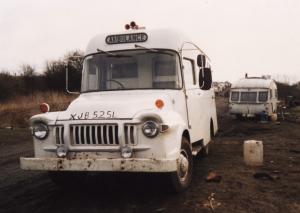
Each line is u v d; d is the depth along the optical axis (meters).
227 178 8.02
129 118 6.17
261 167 9.19
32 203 6.80
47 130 6.58
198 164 9.66
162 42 7.59
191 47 8.45
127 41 7.74
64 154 6.39
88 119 6.32
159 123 6.12
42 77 36.53
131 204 6.47
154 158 6.06
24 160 6.48
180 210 6.10
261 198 6.65
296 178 8.04
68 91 8.04
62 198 6.99
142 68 7.56
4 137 16.30
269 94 24.41
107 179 8.11
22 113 23.25
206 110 9.79
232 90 25.30
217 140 14.69
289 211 6.04
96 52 7.86
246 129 19.20
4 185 8.23
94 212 6.16
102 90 7.59
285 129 18.75
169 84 7.46
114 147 6.19
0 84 32.78
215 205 6.30
